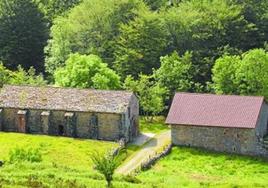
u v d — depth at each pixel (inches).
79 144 5152.6
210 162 4810.5
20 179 3599.9
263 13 7239.2
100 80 5964.6
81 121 5418.3
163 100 6274.6
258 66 5871.1
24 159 4315.9
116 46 6840.6
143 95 6097.4
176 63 6373.0
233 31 6963.6
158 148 5162.4
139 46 6747.1
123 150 5073.8
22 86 5689.0
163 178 4242.1
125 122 5329.7
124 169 4653.1
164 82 6387.8
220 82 6023.6
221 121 5049.2
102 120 5359.3
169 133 5644.7
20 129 5551.2
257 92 5890.8
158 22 6845.5
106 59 6899.6
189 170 4611.2
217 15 6953.7
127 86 6151.6
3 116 5575.8
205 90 6525.6
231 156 4931.1
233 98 5231.3
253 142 4968.0
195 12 6983.3
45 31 7736.2
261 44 7062.0
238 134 4992.6
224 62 6023.6
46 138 5315.0
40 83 6520.7
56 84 6141.7
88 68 6043.3
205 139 5078.7
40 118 5502.0
